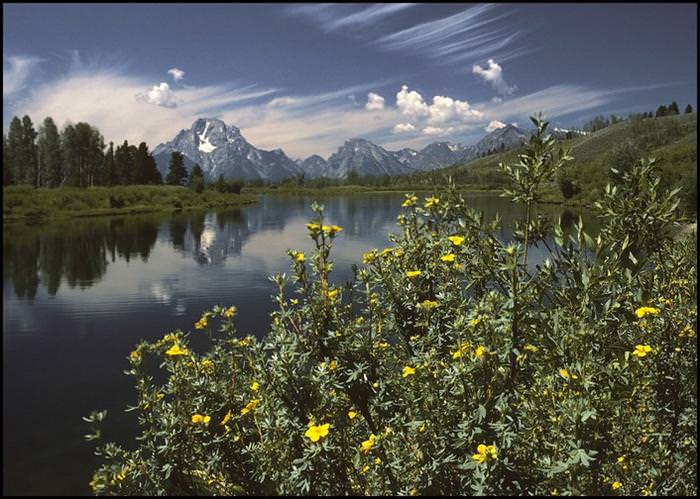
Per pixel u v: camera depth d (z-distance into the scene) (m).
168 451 2.91
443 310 2.95
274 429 2.81
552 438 2.38
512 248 2.44
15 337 14.36
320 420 2.79
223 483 3.08
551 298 2.65
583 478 2.34
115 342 13.70
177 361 3.24
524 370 2.54
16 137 100.81
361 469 2.86
